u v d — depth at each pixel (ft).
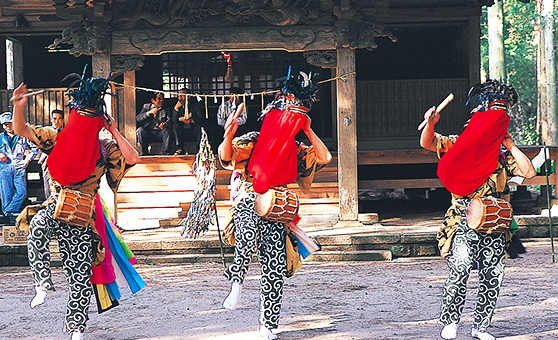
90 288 14.67
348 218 33.35
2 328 17.02
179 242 29.43
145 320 17.61
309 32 32.60
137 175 35.63
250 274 25.75
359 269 26.40
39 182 42.29
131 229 33.50
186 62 45.96
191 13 32.48
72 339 14.66
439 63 45.93
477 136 14.43
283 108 15.49
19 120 14.05
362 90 40.32
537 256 27.86
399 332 15.42
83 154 13.97
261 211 15.02
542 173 37.50
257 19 32.76
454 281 14.71
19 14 41.47
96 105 14.07
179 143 36.96
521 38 104.78
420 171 43.96
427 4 42.68
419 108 40.42
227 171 35.94
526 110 98.22
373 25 32.30
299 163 16.21
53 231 14.61
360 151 36.09
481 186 14.80
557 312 17.39
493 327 15.84
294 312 18.25
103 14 31.65
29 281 24.99
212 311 18.62
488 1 42.09
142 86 45.85
